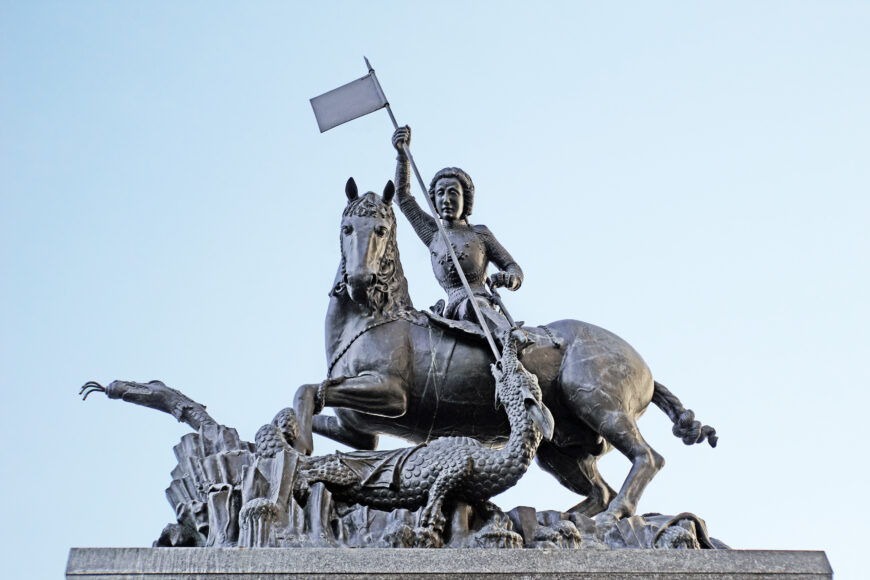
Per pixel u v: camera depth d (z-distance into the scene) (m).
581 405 10.07
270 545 8.21
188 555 7.89
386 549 8.06
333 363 10.13
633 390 10.20
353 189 10.20
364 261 9.77
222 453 9.12
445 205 11.02
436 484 8.82
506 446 9.02
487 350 10.19
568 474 10.46
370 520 8.77
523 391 9.07
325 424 10.41
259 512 8.30
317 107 11.36
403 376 10.00
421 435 10.33
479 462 8.92
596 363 10.18
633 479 9.70
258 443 8.99
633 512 9.52
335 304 10.21
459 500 8.90
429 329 10.26
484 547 8.48
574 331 10.45
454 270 10.73
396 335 10.07
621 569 8.23
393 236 10.20
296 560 7.92
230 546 8.36
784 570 8.39
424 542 8.55
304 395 9.59
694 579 8.27
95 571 7.82
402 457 9.02
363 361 9.95
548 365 10.24
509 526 8.84
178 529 8.84
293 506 8.55
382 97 11.31
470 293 10.15
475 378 10.11
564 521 8.89
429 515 8.71
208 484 8.98
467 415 10.16
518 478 8.91
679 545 8.88
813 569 8.43
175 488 9.26
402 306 10.29
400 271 10.41
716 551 8.41
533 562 8.15
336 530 8.65
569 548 8.38
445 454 8.96
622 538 9.08
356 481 8.91
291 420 9.20
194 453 9.36
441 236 10.94
